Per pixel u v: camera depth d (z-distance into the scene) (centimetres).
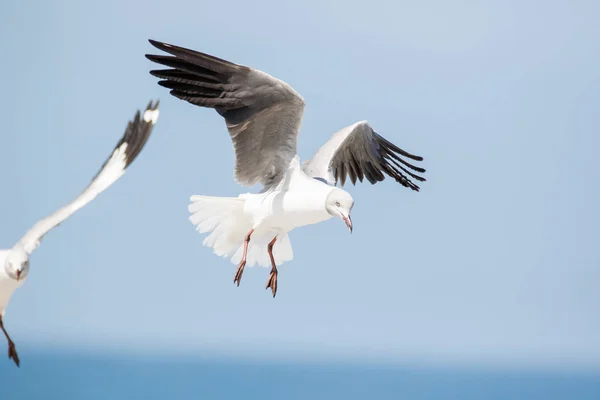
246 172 1220
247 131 1170
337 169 1427
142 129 1128
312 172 1272
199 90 1116
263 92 1131
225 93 1126
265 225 1215
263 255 1287
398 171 1462
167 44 1091
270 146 1203
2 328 1109
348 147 1409
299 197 1182
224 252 1266
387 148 1450
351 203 1163
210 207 1238
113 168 1110
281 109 1155
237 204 1234
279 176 1215
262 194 1213
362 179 1450
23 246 1070
